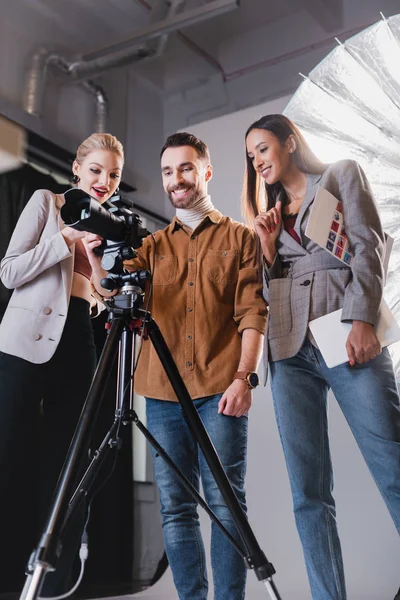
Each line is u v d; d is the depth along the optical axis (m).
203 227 1.65
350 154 1.98
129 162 3.14
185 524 1.41
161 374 1.51
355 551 2.19
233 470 1.42
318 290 1.49
